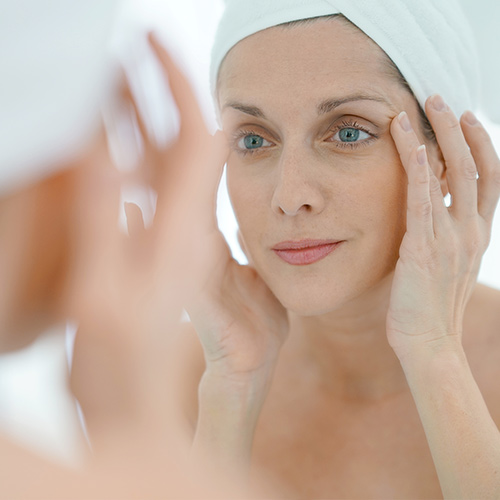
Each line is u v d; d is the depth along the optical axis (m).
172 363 0.43
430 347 0.99
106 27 0.36
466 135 1.03
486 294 1.23
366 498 1.14
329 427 1.20
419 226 0.96
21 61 0.34
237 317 1.10
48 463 0.33
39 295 0.37
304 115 0.94
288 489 1.18
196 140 0.41
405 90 0.97
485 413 0.95
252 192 1.00
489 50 1.41
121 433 0.36
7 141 0.35
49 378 0.45
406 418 1.17
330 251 0.98
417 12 0.95
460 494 0.91
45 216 0.37
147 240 0.40
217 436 1.08
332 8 0.91
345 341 1.16
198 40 1.23
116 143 0.39
